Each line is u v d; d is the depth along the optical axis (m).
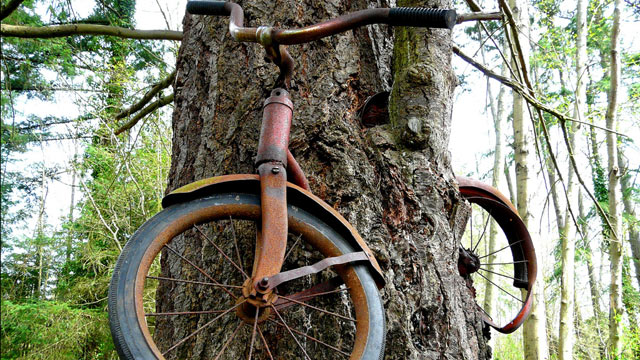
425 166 1.99
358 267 1.55
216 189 1.53
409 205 1.93
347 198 1.89
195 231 2.08
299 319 1.76
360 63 2.20
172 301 2.06
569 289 8.09
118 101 7.73
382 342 1.45
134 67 7.85
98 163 8.91
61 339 8.59
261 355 1.75
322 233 1.57
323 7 2.21
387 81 2.26
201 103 2.28
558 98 8.66
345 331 1.73
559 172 3.35
